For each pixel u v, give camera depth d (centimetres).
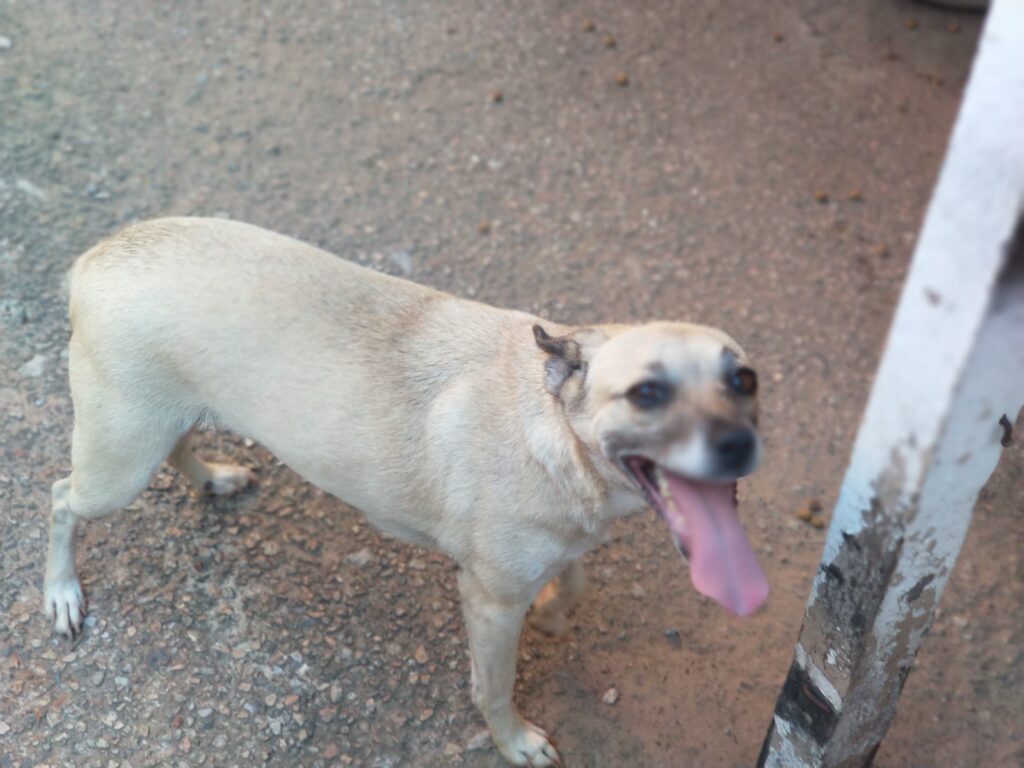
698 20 225
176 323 104
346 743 115
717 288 171
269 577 127
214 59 197
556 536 102
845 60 221
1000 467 151
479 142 190
